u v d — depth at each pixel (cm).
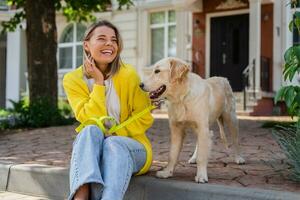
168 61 328
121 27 1582
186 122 339
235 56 1363
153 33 1550
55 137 693
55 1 964
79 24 1681
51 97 930
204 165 336
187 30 1442
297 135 338
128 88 333
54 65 941
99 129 299
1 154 526
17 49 1747
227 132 632
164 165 417
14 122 874
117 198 275
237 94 1228
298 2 356
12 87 1756
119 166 285
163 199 330
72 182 277
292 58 319
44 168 394
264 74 1260
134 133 330
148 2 1520
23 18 1117
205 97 339
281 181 344
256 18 1198
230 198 304
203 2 1395
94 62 328
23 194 403
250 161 444
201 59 1410
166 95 329
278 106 1233
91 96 320
